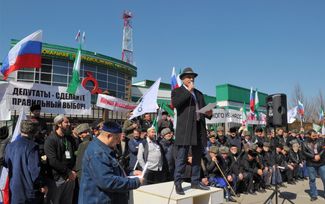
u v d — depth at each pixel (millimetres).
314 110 30125
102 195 2867
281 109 6457
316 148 8148
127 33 44906
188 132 4324
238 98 34719
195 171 4652
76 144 5465
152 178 6699
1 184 4520
